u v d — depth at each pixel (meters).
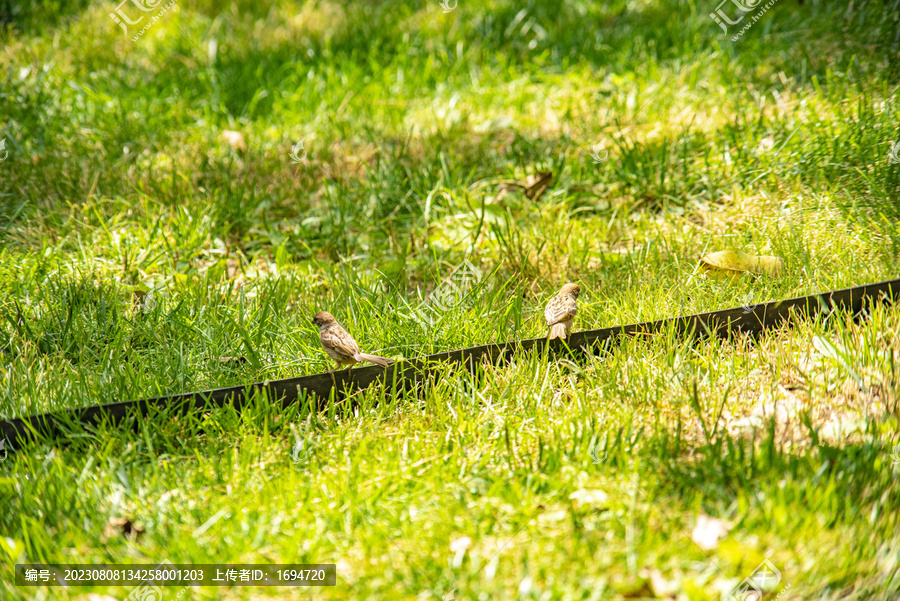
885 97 9.70
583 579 4.19
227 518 4.82
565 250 8.38
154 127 11.52
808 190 8.62
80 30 14.48
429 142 11.02
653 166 9.45
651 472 4.96
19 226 8.97
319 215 9.56
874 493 4.57
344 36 14.50
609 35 13.68
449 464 5.29
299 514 4.85
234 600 4.29
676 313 6.95
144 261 8.37
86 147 10.80
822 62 11.37
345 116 12.06
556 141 10.68
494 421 5.77
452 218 9.12
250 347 6.38
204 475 5.24
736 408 5.69
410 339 6.77
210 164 10.60
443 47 13.80
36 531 4.64
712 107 10.95
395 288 7.80
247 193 10.05
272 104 12.34
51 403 5.87
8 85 11.88
